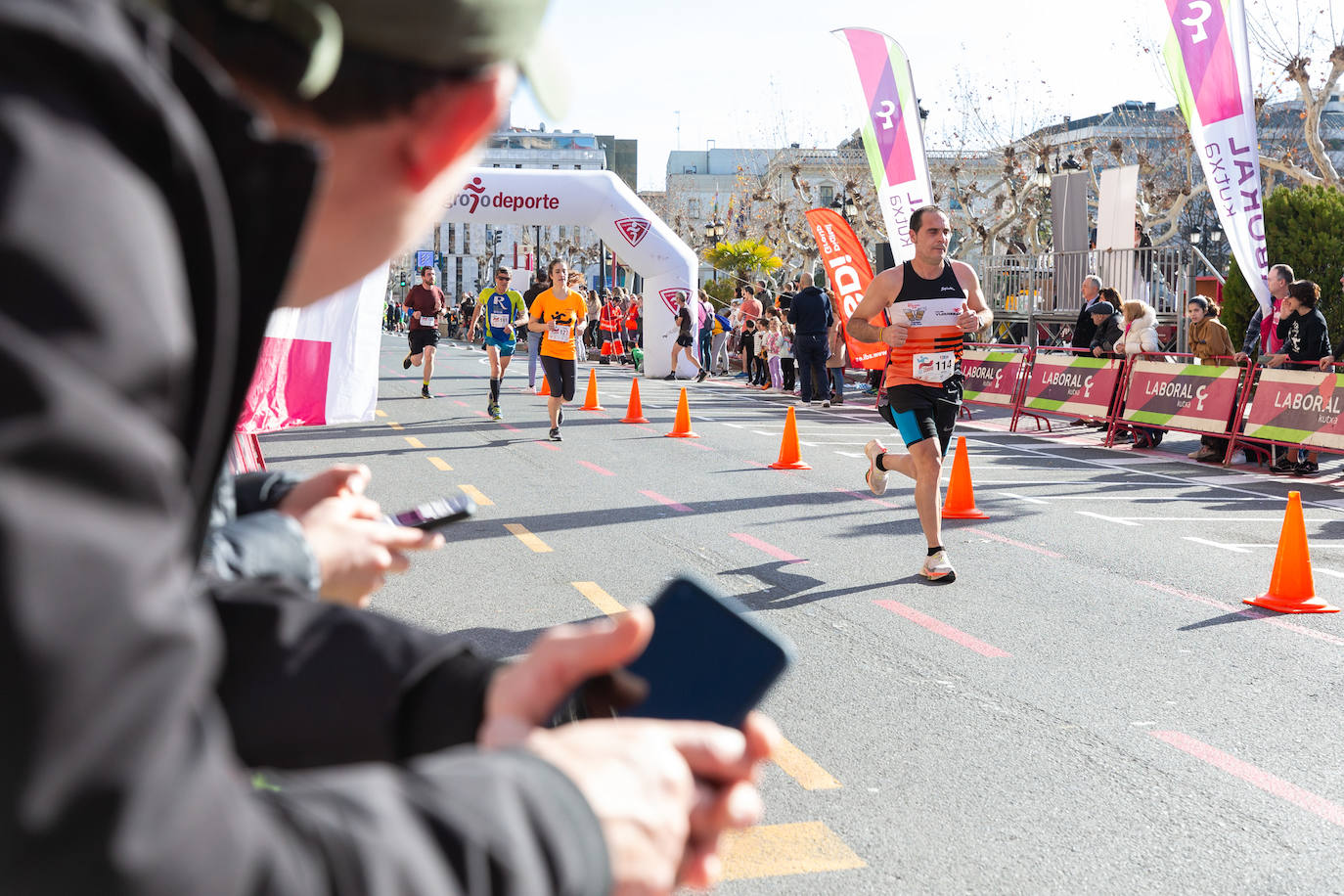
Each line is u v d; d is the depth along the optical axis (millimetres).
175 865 409
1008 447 12922
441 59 594
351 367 6902
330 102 584
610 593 5758
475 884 483
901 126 16453
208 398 496
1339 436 10281
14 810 374
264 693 804
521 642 4871
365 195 622
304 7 551
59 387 387
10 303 389
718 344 27047
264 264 539
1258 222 13148
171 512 434
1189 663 4758
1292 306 11023
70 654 380
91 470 395
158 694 412
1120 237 19094
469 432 13008
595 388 16328
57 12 431
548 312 12289
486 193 23922
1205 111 13234
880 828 3170
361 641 836
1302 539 5723
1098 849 3057
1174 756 3730
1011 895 2801
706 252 43812
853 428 14352
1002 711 4133
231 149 514
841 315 17562
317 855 457
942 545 6691
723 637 781
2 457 375
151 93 451
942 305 6027
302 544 982
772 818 3225
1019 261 24562
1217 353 12055
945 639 5066
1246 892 2836
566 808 534
